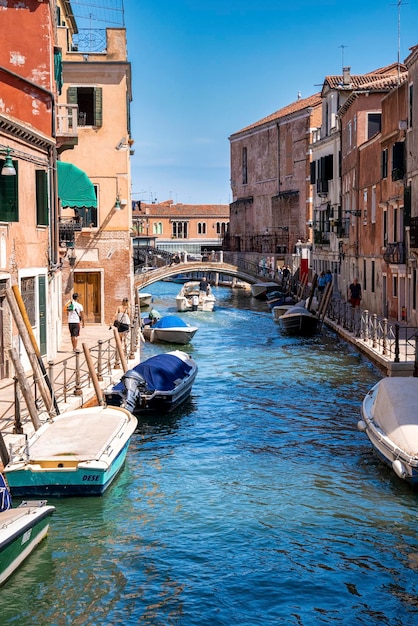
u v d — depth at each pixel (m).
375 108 38.97
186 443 16.80
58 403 16.20
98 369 18.70
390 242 31.08
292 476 14.58
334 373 24.45
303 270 51.66
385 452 14.40
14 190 17.73
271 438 17.14
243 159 74.00
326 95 50.09
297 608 9.84
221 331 36.50
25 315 15.48
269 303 47.22
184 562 11.00
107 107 30.88
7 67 21.94
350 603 9.97
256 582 10.46
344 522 12.39
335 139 47.44
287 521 12.43
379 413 15.35
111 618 9.58
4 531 10.11
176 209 88.50
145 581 10.45
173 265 53.72
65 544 11.47
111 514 12.56
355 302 35.72
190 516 12.61
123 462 14.80
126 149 30.97
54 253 23.16
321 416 19.00
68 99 30.78
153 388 19.05
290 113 62.03
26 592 10.11
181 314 44.88
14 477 12.75
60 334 24.73
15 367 13.97
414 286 28.62
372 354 24.14
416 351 19.83
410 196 28.38
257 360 27.34
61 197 24.25
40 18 21.89
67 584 10.32
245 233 73.69
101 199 31.03
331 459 15.59
